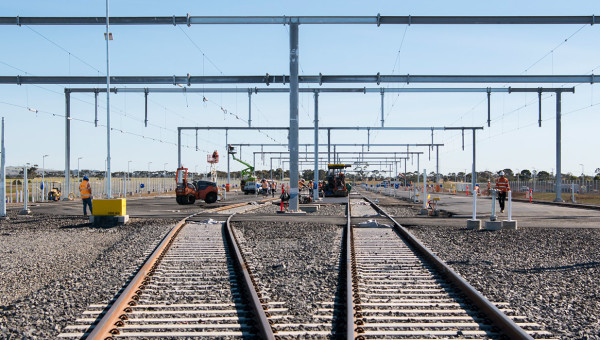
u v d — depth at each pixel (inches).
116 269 444.5
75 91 1425.9
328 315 295.1
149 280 391.2
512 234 703.7
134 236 678.5
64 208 1338.6
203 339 256.1
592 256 520.4
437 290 359.3
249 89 1355.8
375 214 1066.7
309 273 421.7
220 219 927.0
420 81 1159.0
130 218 952.3
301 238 666.2
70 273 431.2
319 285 375.2
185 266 458.0
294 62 1061.1
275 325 273.0
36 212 1170.0
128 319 287.9
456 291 356.5
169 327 272.2
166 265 462.6
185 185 1569.9
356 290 352.5
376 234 700.0
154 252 502.3
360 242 615.8
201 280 399.5
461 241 632.4
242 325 275.7
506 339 255.9
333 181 2465.6
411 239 604.1
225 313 300.7
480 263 474.3
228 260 489.7
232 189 4067.4
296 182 1103.0
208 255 518.6
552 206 1455.5
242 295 343.6
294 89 1073.5
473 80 1154.7
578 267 458.3
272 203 1670.8
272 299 333.7
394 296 343.0
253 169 3193.9
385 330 268.7
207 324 279.7
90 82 1197.1
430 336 259.0
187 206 1462.8
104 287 374.3
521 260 493.7
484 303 298.7
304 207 1243.8
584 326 277.4
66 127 1771.7
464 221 900.6
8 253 554.9
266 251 551.2
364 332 261.9
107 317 273.3
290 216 1016.2
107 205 860.0
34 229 802.8
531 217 1008.9
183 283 387.2
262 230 761.6
